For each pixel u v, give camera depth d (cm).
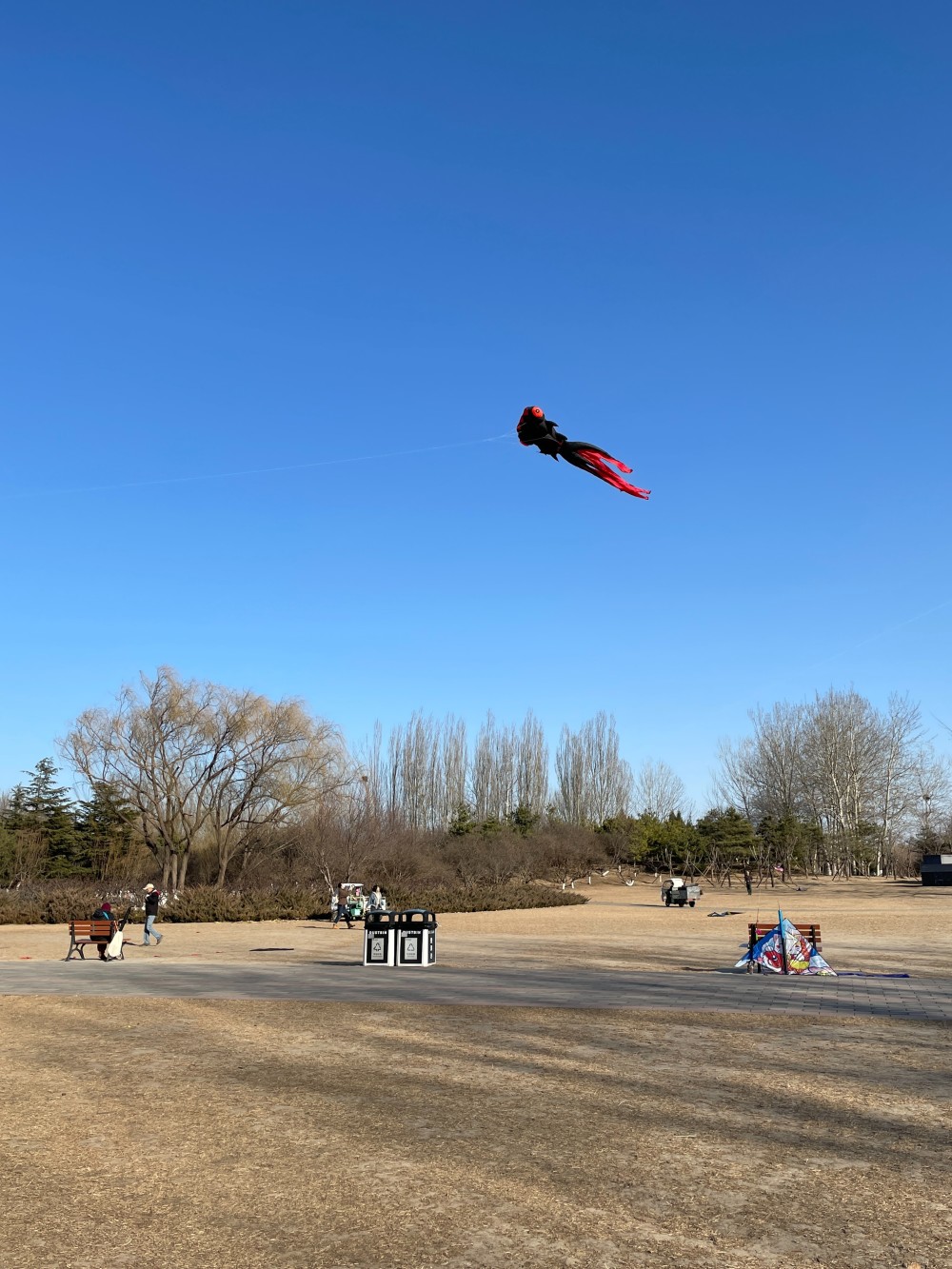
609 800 9825
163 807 5988
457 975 2052
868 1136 857
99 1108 965
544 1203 697
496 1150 820
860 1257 604
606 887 7462
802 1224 655
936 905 5138
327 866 5675
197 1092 1027
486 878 6544
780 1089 1025
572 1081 1063
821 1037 1316
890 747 9362
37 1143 849
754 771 9556
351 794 6184
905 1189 722
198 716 5897
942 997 1697
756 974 2059
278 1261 602
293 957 2519
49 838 7219
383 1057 1197
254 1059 1192
